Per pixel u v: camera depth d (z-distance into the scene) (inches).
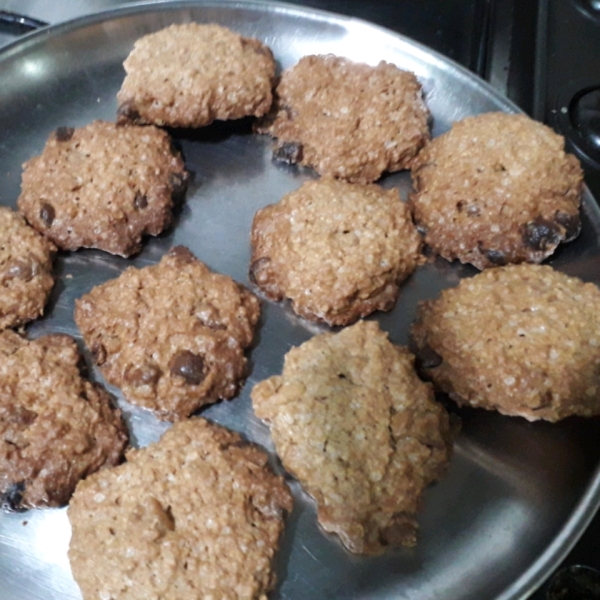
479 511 7.3
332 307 8.2
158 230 9.0
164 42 9.6
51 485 7.2
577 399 7.4
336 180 9.1
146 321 8.0
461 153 8.9
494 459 7.5
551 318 7.7
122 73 10.5
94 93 10.4
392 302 8.5
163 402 7.7
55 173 9.0
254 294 8.7
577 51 10.7
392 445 7.1
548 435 7.7
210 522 6.7
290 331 8.5
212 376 7.8
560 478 7.4
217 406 8.0
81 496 7.0
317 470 7.0
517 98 10.8
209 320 8.1
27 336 8.4
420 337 8.0
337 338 7.9
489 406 7.6
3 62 10.1
